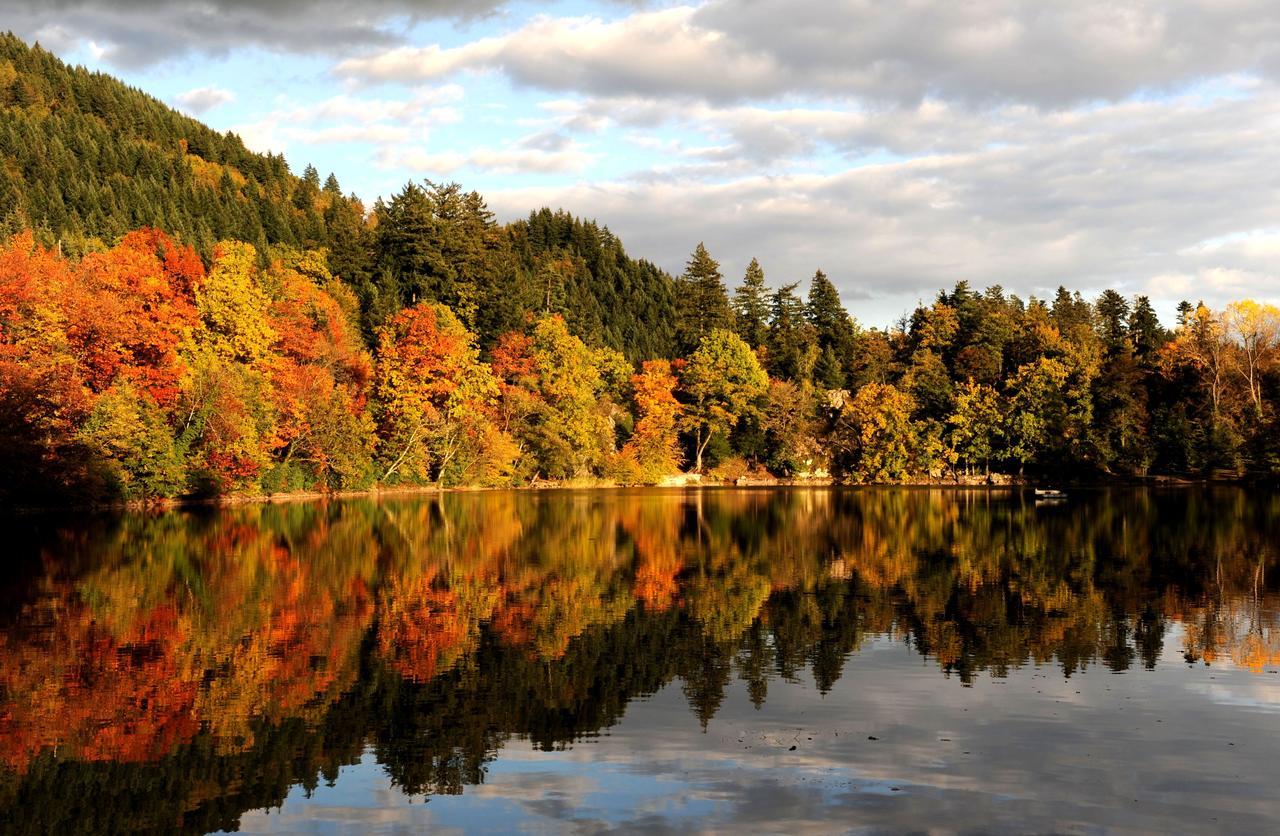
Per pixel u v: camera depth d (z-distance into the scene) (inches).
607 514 2432.3
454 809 486.0
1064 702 675.4
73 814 479.2
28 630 912.3
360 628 932.0
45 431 2098.9
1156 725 618.2
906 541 1747.0
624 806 488.4
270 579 1237.7
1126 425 3964.1
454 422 3585.1
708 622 969.5
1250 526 2010.3
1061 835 451.2
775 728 617.9
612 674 757.9
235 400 2564.0
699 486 4239.7
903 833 453.4
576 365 4128.9
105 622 952.3
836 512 2500.0
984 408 4256.9
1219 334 3969.0
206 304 2861.7
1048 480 4185.5
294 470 2960.1
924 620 981.8
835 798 497.0
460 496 3270.2
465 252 4217.5
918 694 698.8
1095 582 1234.0
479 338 4099.4
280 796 504.7
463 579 1259.2
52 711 649.6
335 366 3304.6
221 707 660.7
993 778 525.3
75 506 2242.9
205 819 474.3
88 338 2369.6
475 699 685.3
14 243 2664.9
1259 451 3713.1
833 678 745.6
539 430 3929.6
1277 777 525.0
